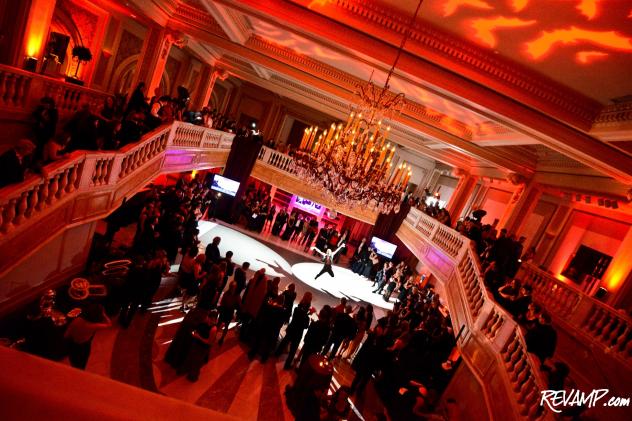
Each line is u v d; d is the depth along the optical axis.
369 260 18.45
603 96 6.35
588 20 4.80
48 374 0.51
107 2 11.57
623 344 6.64
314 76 12.84
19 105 7.68
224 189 17.61
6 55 7.84
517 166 12.95
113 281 8.01
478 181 18.47
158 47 12.88
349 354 10.03
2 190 4.91
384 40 6.89
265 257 15.44
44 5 8.03
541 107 6.86
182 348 6.79
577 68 5.94
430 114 12.72
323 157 7.21
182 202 11.44
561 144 7.66
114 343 6.83
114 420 0.50
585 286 10.09
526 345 5.98
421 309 11.77
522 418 5.31
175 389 6.46
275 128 24.66
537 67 6.39
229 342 8.42
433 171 23.72
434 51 6.74
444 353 8.38
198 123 12.84
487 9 5.41
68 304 6.65
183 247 10.84
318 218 23.12
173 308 8.69
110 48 13.87
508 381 5.95
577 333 7.68
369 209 19.09
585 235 11.04
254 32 12.12
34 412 0.46
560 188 11.66
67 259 7.20
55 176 5.87
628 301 8.51
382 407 8.23
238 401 6.80
